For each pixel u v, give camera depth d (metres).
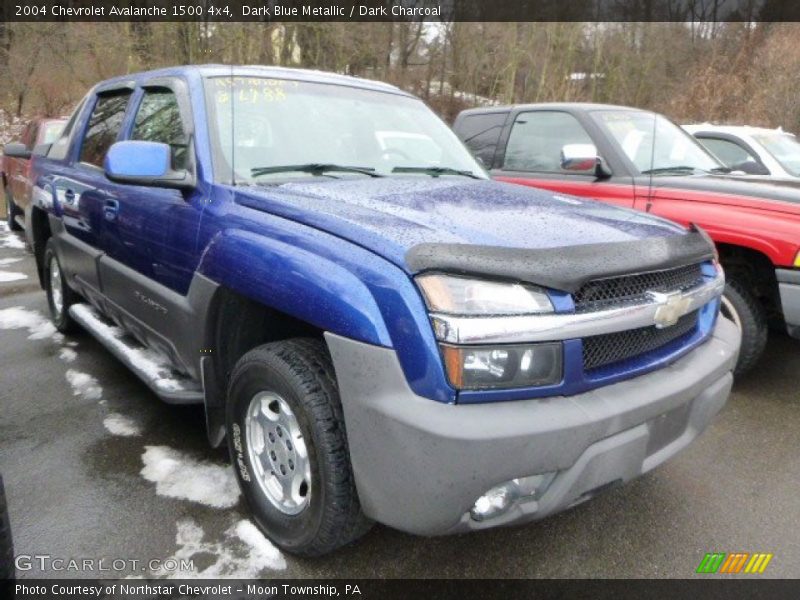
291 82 3.36
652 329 2.30
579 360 2.01
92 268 3.85
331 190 2.69
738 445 3.53
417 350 1.88
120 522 2.63
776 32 19.20
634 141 5.08
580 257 2.06
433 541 2.59
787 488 3.10
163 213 2.95
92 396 3.85
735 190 4.21
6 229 10.04
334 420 2.15
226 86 3.12
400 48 22.14
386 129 3.48
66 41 17.64
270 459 2.49
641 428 2.13
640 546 2.62
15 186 9.02
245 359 2.45
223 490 2.88
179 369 3.08
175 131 3.10
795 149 7.19
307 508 2.27
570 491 2.00
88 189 3.82
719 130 7.02
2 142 16.92
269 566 2.40
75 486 2.88
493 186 3.19
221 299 2.58
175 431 3.42
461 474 1.84
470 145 6.11
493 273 1.90
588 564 2.50
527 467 1.90
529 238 2.19
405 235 2.09
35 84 18.06
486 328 1.86
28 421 3.51
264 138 3.02
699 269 2.60
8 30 17.59
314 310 2.09
